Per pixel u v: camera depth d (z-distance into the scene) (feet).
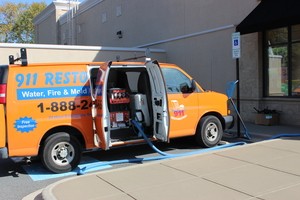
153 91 27.20
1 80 22.79
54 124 23.84
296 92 39.40
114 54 53.98
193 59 52.31
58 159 24.02
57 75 24.23
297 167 21.18
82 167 25.00
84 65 25.35
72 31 96.43
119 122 26.73
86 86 25.04
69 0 104.63
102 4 81.82
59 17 106.22
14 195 19.93
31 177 23.40
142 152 29.71
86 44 91.71
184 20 53.98
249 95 43.39
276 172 20.27
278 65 41.06
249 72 43.32
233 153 25.16
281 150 25.70
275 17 36.27
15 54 46.93
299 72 38.91
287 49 39.99
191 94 29.40
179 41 55.21
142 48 61.72
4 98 22.59
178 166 22.24
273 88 41.75
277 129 36.94
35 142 23.27
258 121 40.63
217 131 30.53
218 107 30.96
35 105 23.34
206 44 49.78
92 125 25.09
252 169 21.03
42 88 23.65
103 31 81.82
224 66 46.98
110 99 26.35
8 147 22.68
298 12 34.14
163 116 26.32
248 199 16.20
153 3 61.82
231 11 45.42
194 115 29.48
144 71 27.89
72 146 24.21
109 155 29.01
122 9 72.79
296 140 29.37
